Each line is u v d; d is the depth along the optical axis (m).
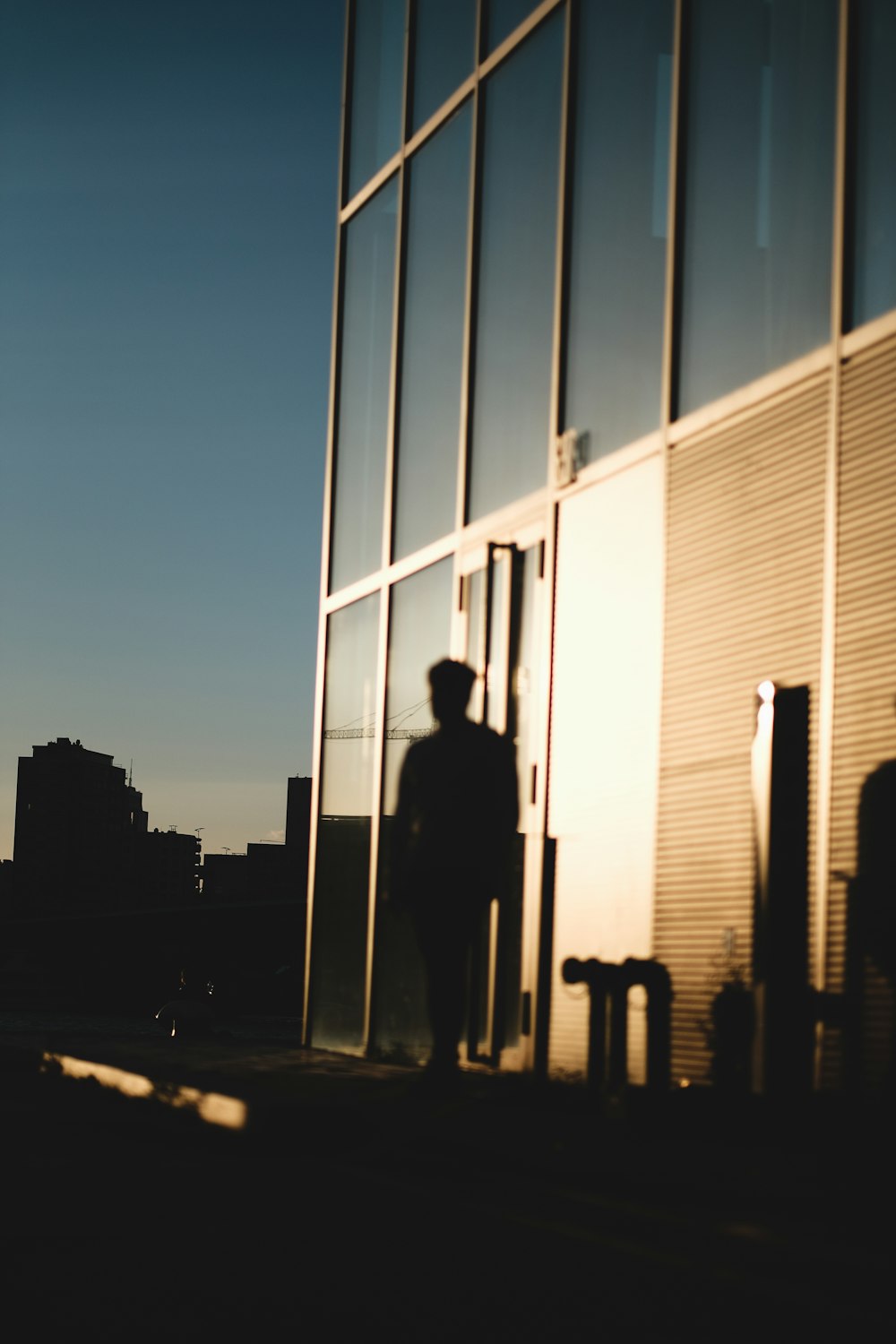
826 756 6.60
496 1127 6.72
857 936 6.30
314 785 12.93
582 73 9.49
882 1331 3.94
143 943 122.44
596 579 8.80
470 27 11.16
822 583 6.78
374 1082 8.34
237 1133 7.16
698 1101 6.84
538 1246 4.93
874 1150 5.92
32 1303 4.21
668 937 7.72
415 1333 3.92
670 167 8.38
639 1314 4.10
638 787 8.14
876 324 6.58
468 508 10.58
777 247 7.39
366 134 13.11
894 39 6.64
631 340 8.70
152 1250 4.86
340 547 12.96
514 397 10.05
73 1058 9.82
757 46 7.70
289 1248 4.89
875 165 6.71
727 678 7.45
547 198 9.81
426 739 8.14
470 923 8.02
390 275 12.40
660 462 8.23
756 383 7.43
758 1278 4.52
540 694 9.32
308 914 12.76
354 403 12.95
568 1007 8.69
